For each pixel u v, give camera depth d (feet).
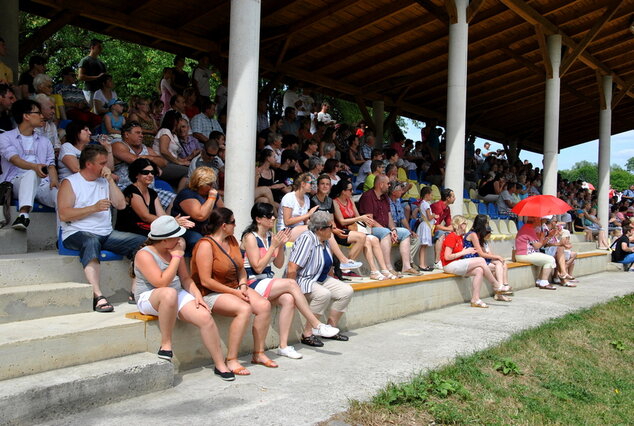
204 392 12.14
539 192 58.54
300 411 11.19
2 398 9.50
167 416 10.67
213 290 13.93
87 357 11.66
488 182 43.70
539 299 27.63
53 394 10.22
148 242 13.20
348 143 37.52
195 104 31.14
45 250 16.55
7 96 17.87
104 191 14.99
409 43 39.55
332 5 32.55
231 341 13.65
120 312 13.58
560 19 39.83
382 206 24.45
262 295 15.33
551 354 17.69
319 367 14.46
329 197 23.41
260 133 29.48
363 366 14.61
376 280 22.04
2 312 12.11
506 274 27.20
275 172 25.64
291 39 37.27
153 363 11.96
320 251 16.97
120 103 23.29
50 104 19.10
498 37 41.45
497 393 13.62
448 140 29.73
